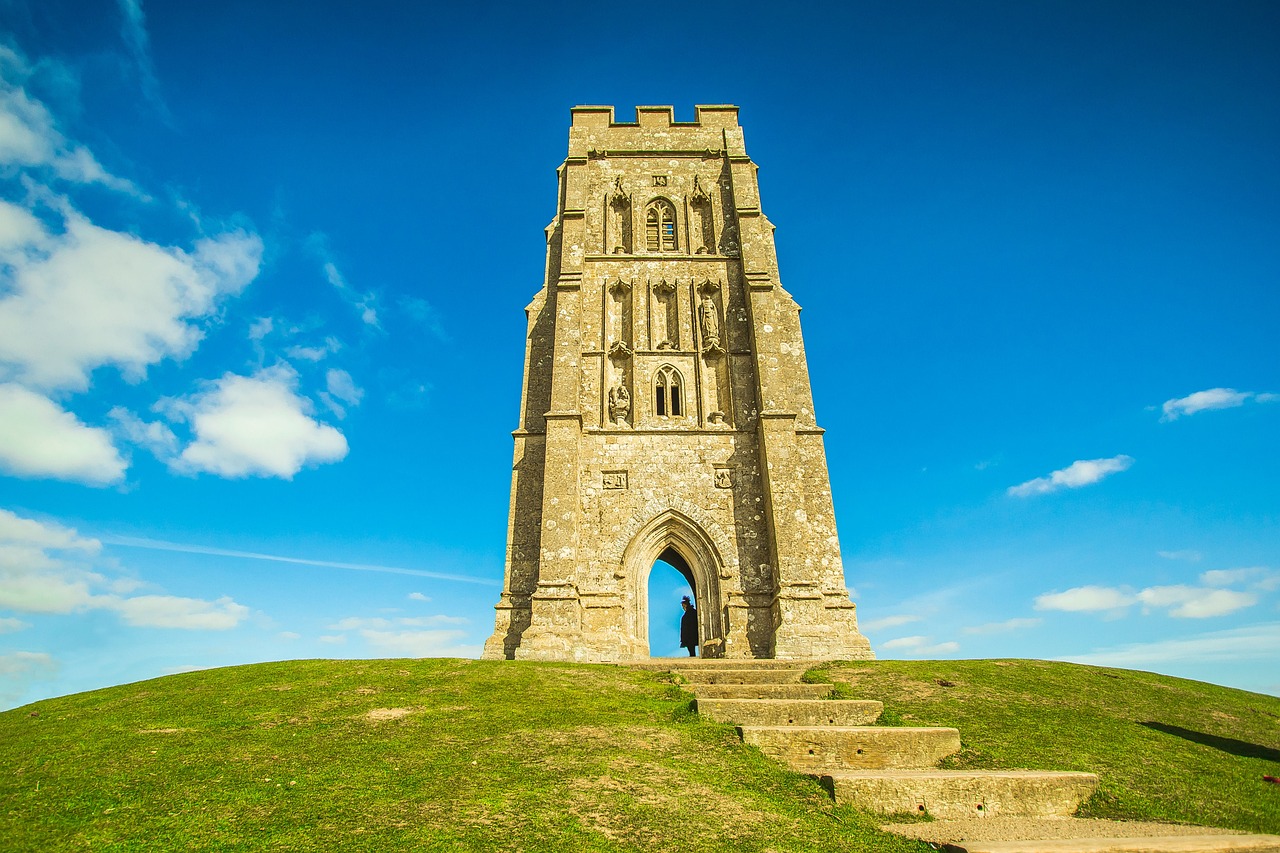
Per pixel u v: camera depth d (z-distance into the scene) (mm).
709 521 30438
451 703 15719
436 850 8555
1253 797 11875
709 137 39594
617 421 32531
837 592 29359
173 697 16375
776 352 32188
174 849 8539
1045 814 11031
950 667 20750
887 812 10742
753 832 9477
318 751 12328
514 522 30953
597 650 26469
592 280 35562
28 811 9617
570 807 9938
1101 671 20781
